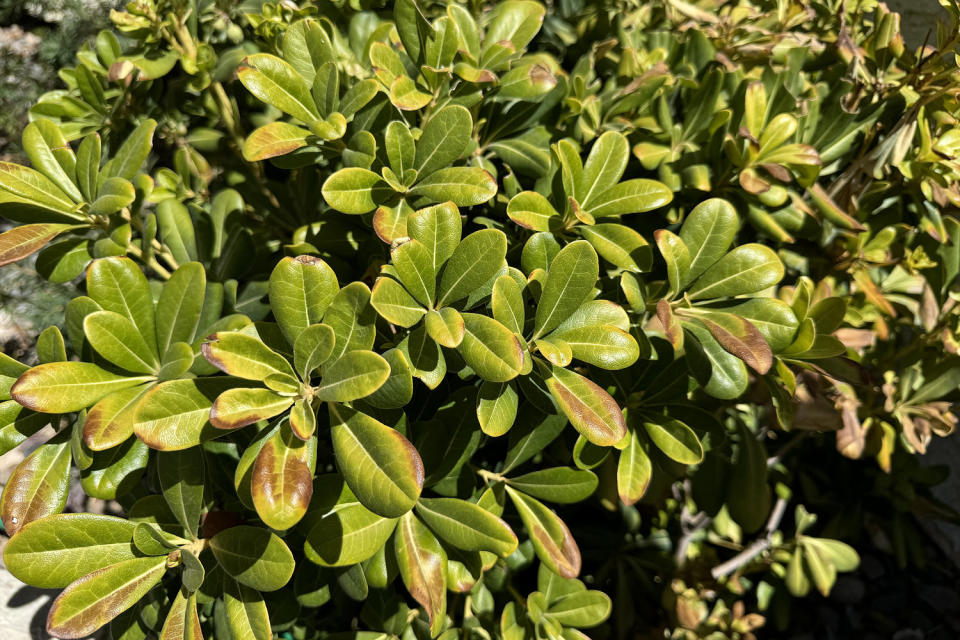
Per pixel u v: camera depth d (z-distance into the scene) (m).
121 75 0.46
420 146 0.37
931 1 0.62
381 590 0.44
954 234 0.51
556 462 0.50
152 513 0.33
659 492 0.50
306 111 0.37
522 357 0.29
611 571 0.67
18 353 0.65
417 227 0.32
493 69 0.41
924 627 0.80
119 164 0.38
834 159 0.51
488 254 0.31
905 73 0.52
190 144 0.56
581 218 0.36
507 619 0.44
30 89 0.74
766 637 0.79
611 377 0.40
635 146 0.47
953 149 0.45
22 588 0.61
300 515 0.28
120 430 0.30
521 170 0.44
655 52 0.52
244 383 0.31
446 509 0.33
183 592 0.32
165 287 0.34
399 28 0.39
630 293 0.35
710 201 0.36
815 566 0.69
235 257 0.45
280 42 0.49
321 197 0.53
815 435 0.72
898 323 0.58
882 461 0.56
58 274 0.39
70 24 0.73
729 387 0.36
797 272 0.55
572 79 0.50
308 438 0.28
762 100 0.44
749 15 0.56
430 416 0.42
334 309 0.30
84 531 0.30
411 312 0.31
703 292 0.36
